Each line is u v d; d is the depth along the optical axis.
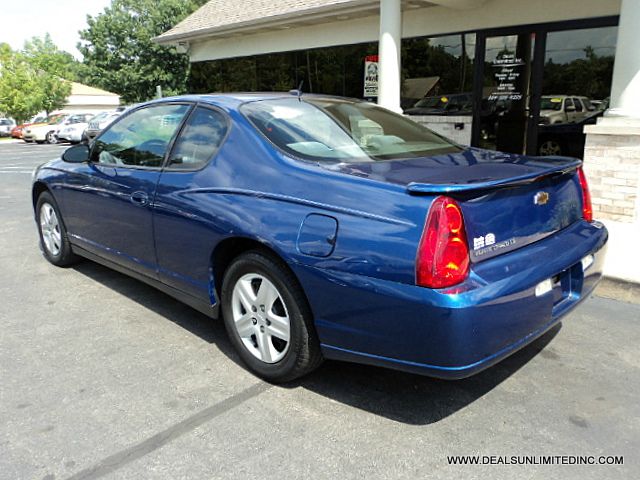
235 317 3.27
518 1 8.98
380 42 8.41
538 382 3.13
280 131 3.26
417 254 2.38
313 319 2.82
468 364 2.41
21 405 2.97
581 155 8.70
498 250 2.60
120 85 31.83
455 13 9.82
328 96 4.07
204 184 3.32
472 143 10.06
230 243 3.21
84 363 3.43
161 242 3.68
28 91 42.47
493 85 9.59
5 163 18.02
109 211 4.18
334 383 3.16
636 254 5.08
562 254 2.84
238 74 14.98
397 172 2.80
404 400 2.97
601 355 3.43
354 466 2.44
